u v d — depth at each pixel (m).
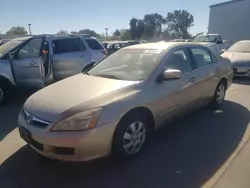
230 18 28.14
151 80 4.00
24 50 6.88
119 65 4.57
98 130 3.22
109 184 3.18
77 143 3.13
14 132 4.77
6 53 6.58
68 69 7.97
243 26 26.66
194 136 4.46
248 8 25.80
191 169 3.46
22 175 3.38
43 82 6.96
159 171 3.42
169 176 3.31
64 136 3.13
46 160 3.72
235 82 9.10
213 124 4.98
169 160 3.68
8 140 4.40
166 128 4.79
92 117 3.20
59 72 7.76
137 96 3.68
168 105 4.21
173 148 4.03
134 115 3.65
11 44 7.02
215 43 18.78
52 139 3.15
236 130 4.70
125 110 3.46
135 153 3.73
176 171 3.42
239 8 26.83
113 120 3.33
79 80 4.18
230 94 7.30
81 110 3.22
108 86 3.77
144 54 4.58
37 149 3.36
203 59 5.36
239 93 7.42
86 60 8.38
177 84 4.38
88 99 3.40
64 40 7.98
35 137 3.28
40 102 3.56
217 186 3.09
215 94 5.74
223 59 6.06
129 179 3.27
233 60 9.62
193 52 5.11
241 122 5.09
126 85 3.77
